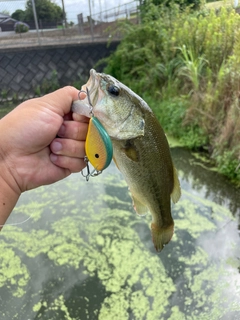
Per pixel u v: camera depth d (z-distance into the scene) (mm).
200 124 1272
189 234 806
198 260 726
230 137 1078
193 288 657
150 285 670
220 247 759
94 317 605
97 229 839
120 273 704
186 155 1229
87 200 967
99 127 275
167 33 1798
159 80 1739
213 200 943
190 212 891
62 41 2682
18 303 637
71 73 2619
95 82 295
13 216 893
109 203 953
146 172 344
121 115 299
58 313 617
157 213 382
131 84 1959
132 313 611
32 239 807
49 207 934
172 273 697
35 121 289
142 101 318
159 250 398
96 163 280
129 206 937
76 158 313
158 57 1830
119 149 315
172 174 374
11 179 301
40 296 651
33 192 1016
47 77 2523
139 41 2055
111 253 758
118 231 831
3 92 2377
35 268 719
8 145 293
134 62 2035
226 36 1391
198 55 1518
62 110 301
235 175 1030
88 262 734
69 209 923
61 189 1031
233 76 1124
